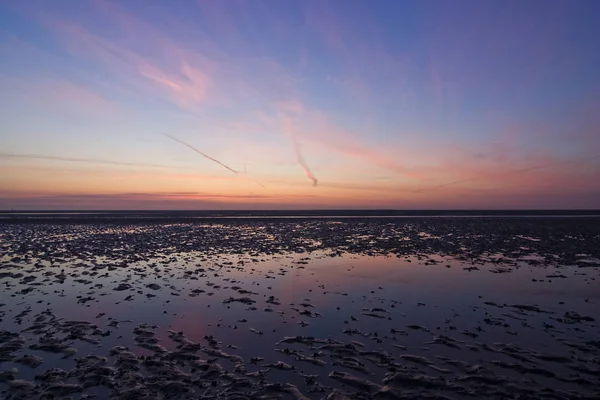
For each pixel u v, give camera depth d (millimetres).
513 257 24688
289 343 10125
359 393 7465
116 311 12938
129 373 8250
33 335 10656
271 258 24250
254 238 36094
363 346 9906
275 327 11422
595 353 9461
